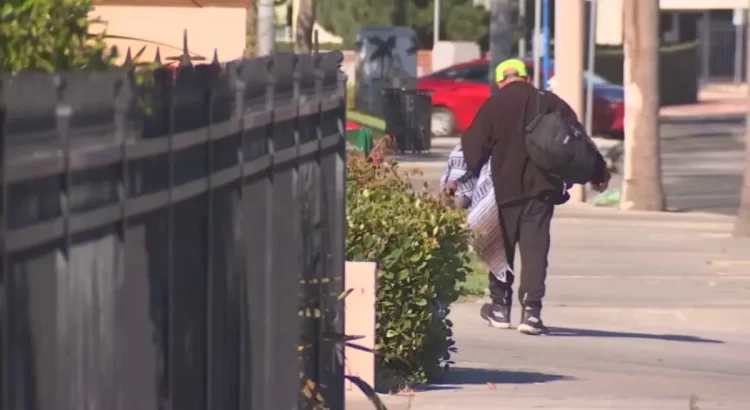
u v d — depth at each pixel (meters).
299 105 20.97
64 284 11.88
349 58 165.50
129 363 13.63
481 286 46.66
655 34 74.31
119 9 43.97
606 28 199.62
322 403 20.97
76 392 12.17
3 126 10.47
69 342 12.01
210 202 16.28
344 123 24.11
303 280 21.41
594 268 53.41
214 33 44.88
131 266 13.65
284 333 20.12
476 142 37.28
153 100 14.27
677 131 139.62
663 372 33.78
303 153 21.30
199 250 15.99
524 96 37.09
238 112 17.53
